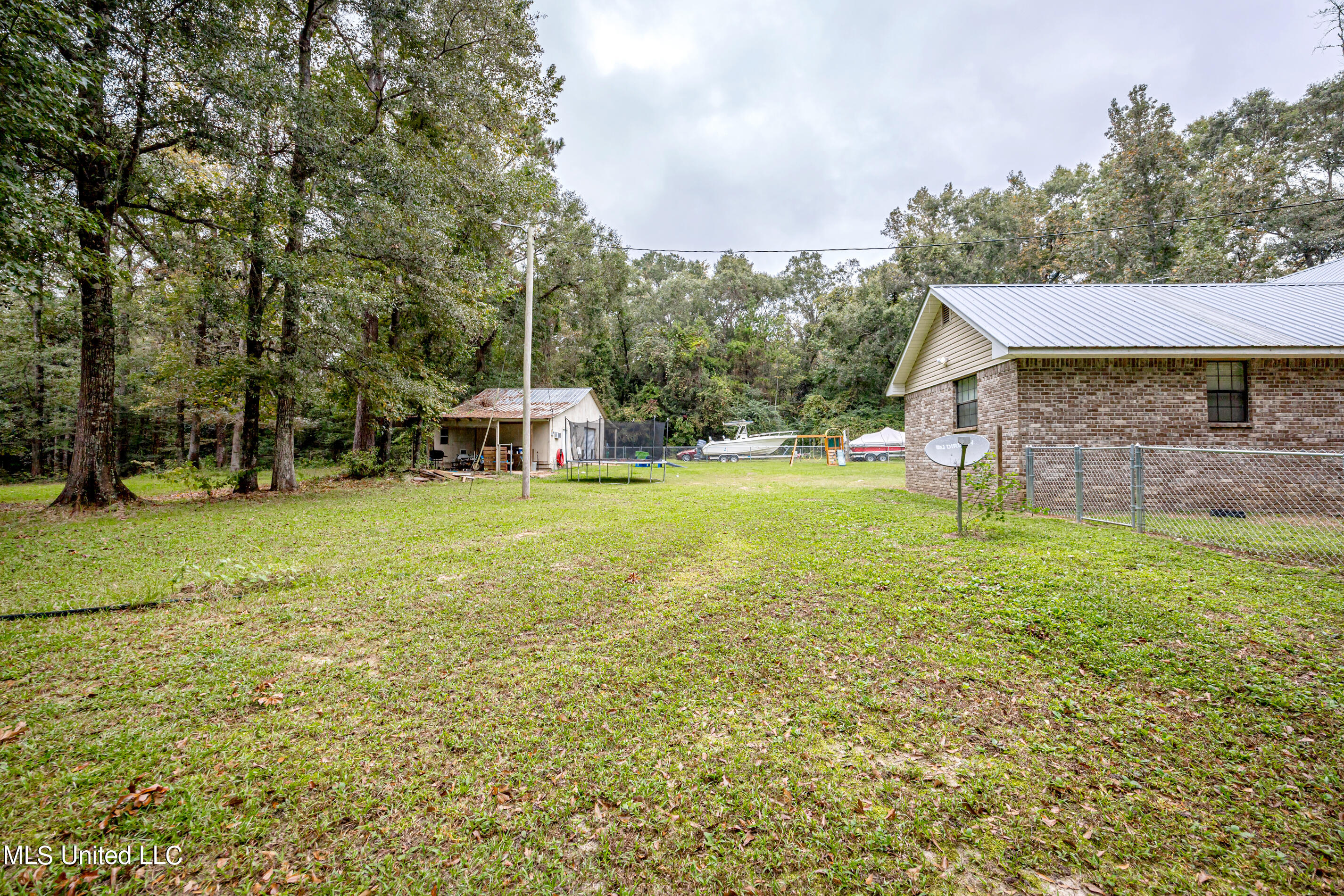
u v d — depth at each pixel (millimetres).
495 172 14961
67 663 3244
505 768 2223
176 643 3566
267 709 2719
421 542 6789
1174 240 24453
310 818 1945
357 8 12195
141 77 8766
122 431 26047
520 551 6160
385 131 14227
